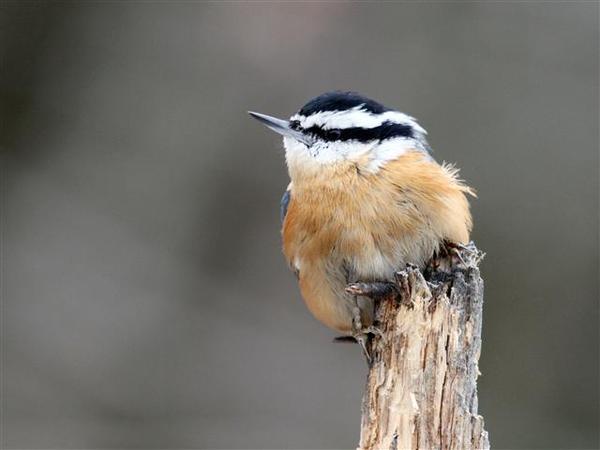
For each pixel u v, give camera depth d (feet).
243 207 49.06
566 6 48.49
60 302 48.57
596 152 46.70
